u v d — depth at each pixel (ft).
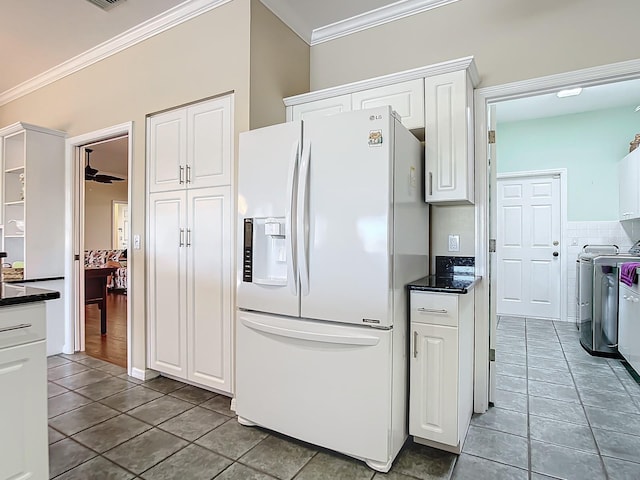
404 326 6.51
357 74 9.38
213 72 8.48
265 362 6.89
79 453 6.38
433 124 7.26
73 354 11.91
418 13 8.63
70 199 12.06
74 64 11.48
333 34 9.67
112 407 8.12
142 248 9.79
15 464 4.83
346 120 6.15
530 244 17.10
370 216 5.93
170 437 6.90
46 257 11.78
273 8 8.59
